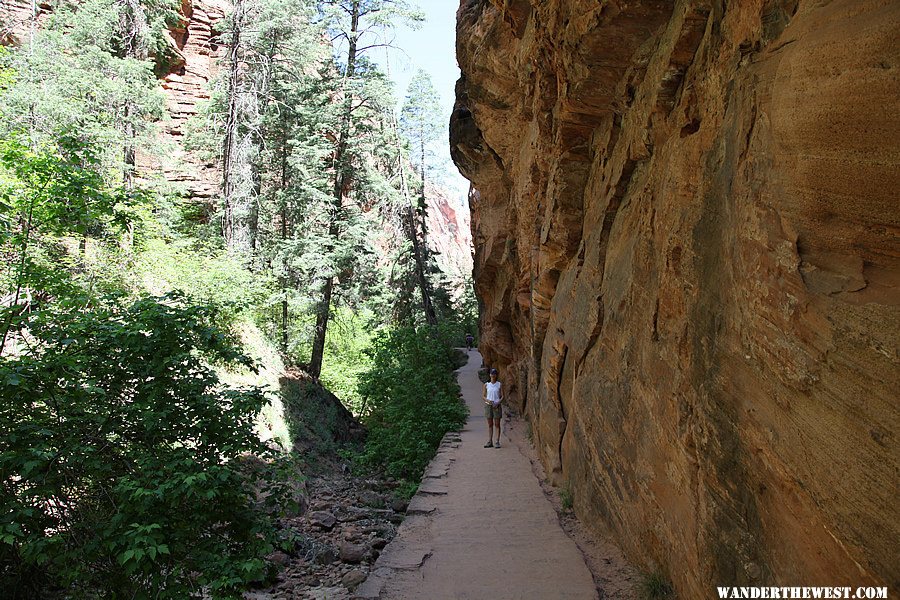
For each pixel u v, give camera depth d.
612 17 5.46
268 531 4.59
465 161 17.09
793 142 2.57
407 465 12.15
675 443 4.03
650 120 5.37
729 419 3.17
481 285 19.41
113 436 4.59
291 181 20.48
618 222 6.43
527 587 4.96
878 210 2.19
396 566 5.53
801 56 2.52
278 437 12.53
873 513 2.03
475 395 19.28
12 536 3.49
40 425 4.23
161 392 4.64
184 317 4.88
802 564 2.45
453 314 33.69
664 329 4.41
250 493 4.94
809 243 2.56
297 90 20.47
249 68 21.66
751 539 2.92
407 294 27.39
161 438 4.62
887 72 2.04
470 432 13.34
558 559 5.53
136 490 3.84
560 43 6.83
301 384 16.92
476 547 6.01
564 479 7.84
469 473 9.38
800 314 2.53
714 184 3.71
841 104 2.23
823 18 2.52
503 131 13.23
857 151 2.21
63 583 4.05
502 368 19.05
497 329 18.20
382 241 30.06
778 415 2.68
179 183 19.94
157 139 20.09
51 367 4.34
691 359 3.76
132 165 16.08
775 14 3.20
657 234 4.83
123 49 19.20
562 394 8.51
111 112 16.20
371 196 22.67
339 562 7.11
